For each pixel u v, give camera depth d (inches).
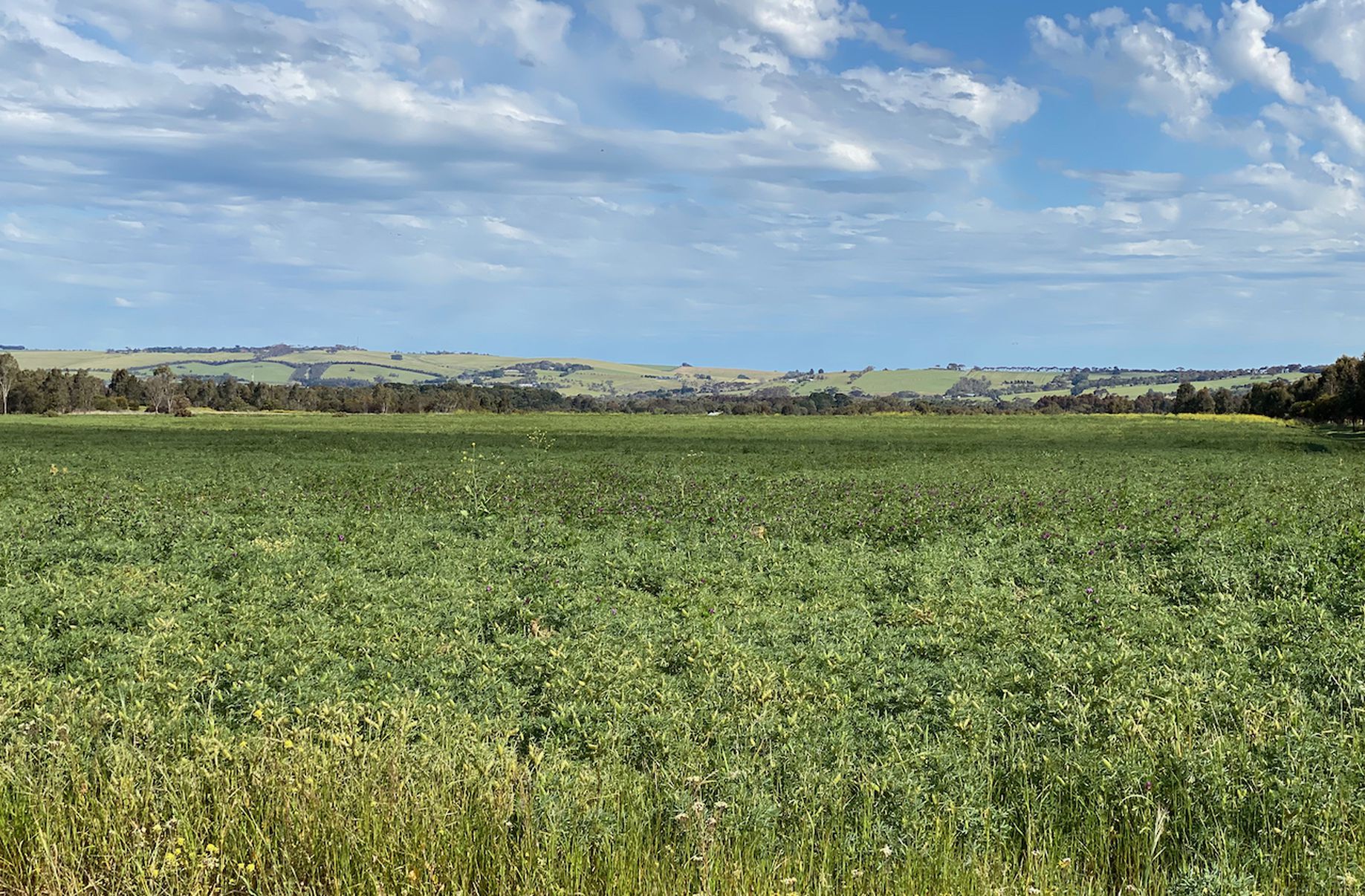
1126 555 658.2
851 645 431.5
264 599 520.4
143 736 313.1
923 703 351.9
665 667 410.0
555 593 534.9
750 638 447.5
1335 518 807.7
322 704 333.4
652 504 992.9
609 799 264.4
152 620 456.4
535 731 336.5
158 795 263.3
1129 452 2009.1
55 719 318.3
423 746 296.7
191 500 1039.0
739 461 1742.1
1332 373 4955.7
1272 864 236.1
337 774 267.9
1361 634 428.1
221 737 303.4
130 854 232.8
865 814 259.3
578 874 230.5
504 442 2271.2
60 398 5989.2
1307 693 358.6
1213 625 458.3
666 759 300.0
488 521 858.1
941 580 577.9
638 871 231.3
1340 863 228.8
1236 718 320.8
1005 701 347.3
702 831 243.0
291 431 2751.0
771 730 318.0
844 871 237.3
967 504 965.8
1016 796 276.4
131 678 378.9
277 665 394.6
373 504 1001.5
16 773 273.4
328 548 678.5
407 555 657.6
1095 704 339.0
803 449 2114.9
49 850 230.1
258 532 771.4
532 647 424.2
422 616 483.8
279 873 231.6
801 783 276.8
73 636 434.6
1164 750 287.1
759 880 228.5
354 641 436.5
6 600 510.6
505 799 257.9
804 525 832.3
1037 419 4242.1
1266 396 5925.2
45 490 1141.1
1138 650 415.8
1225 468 1547.7
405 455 1856.5
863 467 1620.3
